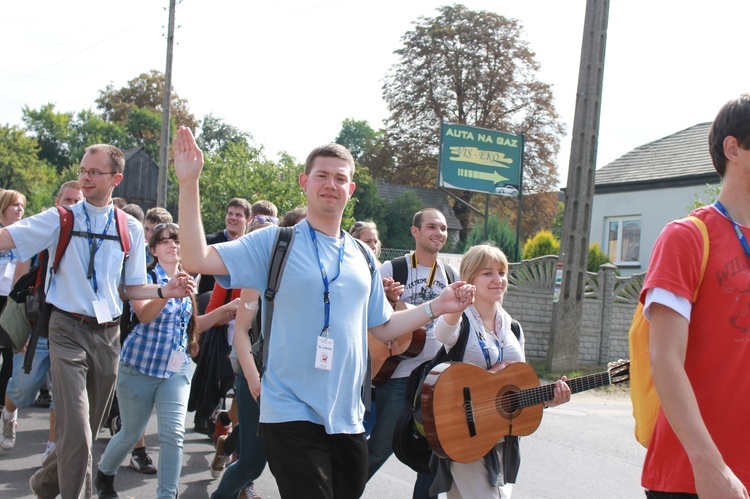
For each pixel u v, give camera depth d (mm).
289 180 26625
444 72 38812
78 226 4238
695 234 2402
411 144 39562
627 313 14414
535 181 38906
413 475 6113
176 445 4516
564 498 5676
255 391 4016
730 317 2361
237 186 25891
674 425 2256
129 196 52219
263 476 5953
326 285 3092
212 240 7188
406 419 4133
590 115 12664
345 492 3160
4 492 5066
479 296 4180
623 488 6020
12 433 6043
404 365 4645
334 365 3053
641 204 22312
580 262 12883
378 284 3432
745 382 2348
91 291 4191
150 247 5023
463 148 18500
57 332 4117
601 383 4008
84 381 4125
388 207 40594
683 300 2334
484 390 3930
